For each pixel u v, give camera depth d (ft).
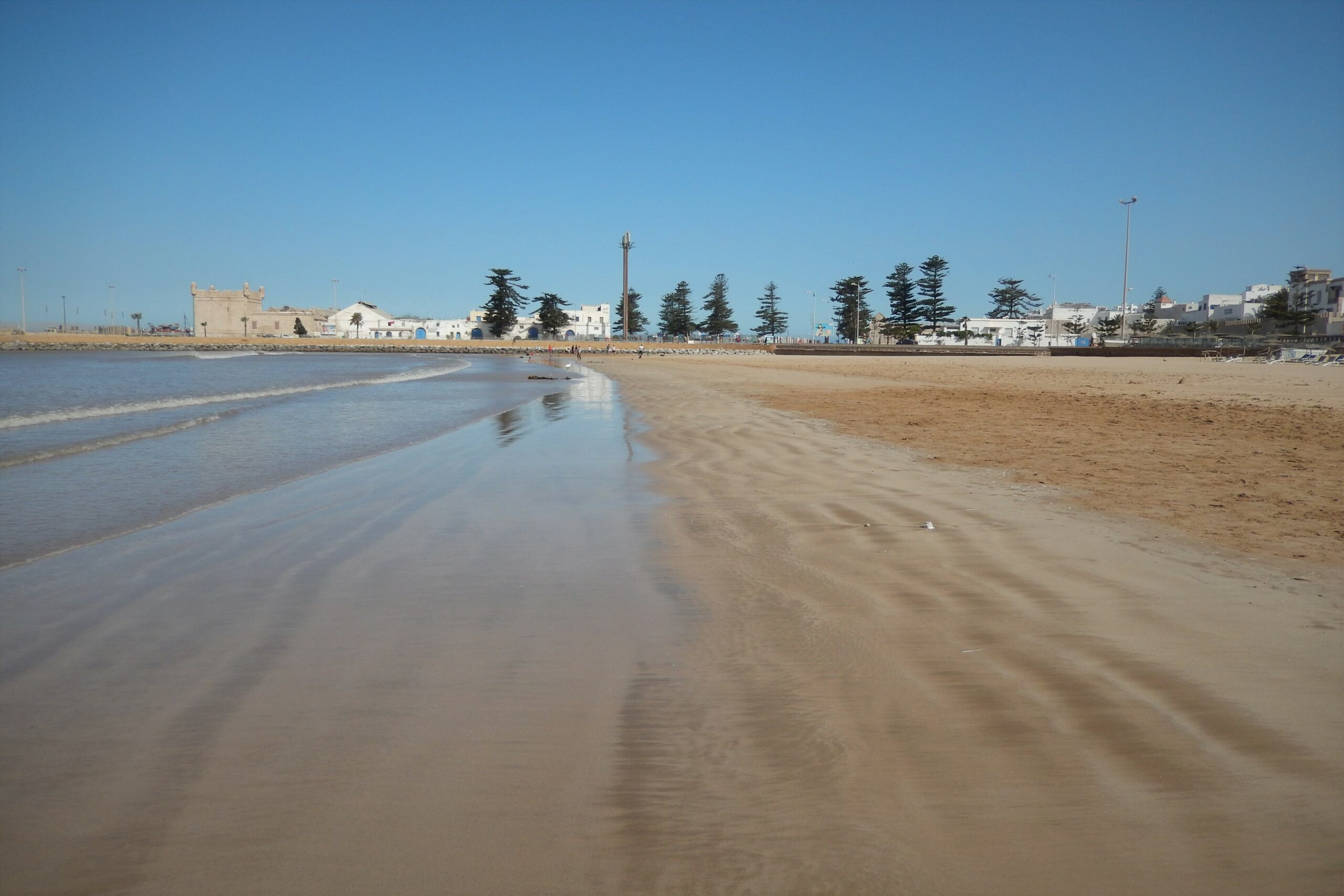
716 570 18.01
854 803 8.66
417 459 36.81
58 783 9.19
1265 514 22.94
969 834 8.11
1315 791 8.83
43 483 30.68
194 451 40.04
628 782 9.14
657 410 60.08
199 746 10.02
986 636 13.57
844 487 27.91
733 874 7.50
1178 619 14.28
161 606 15.87
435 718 10.80
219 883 7.41
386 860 7.72
